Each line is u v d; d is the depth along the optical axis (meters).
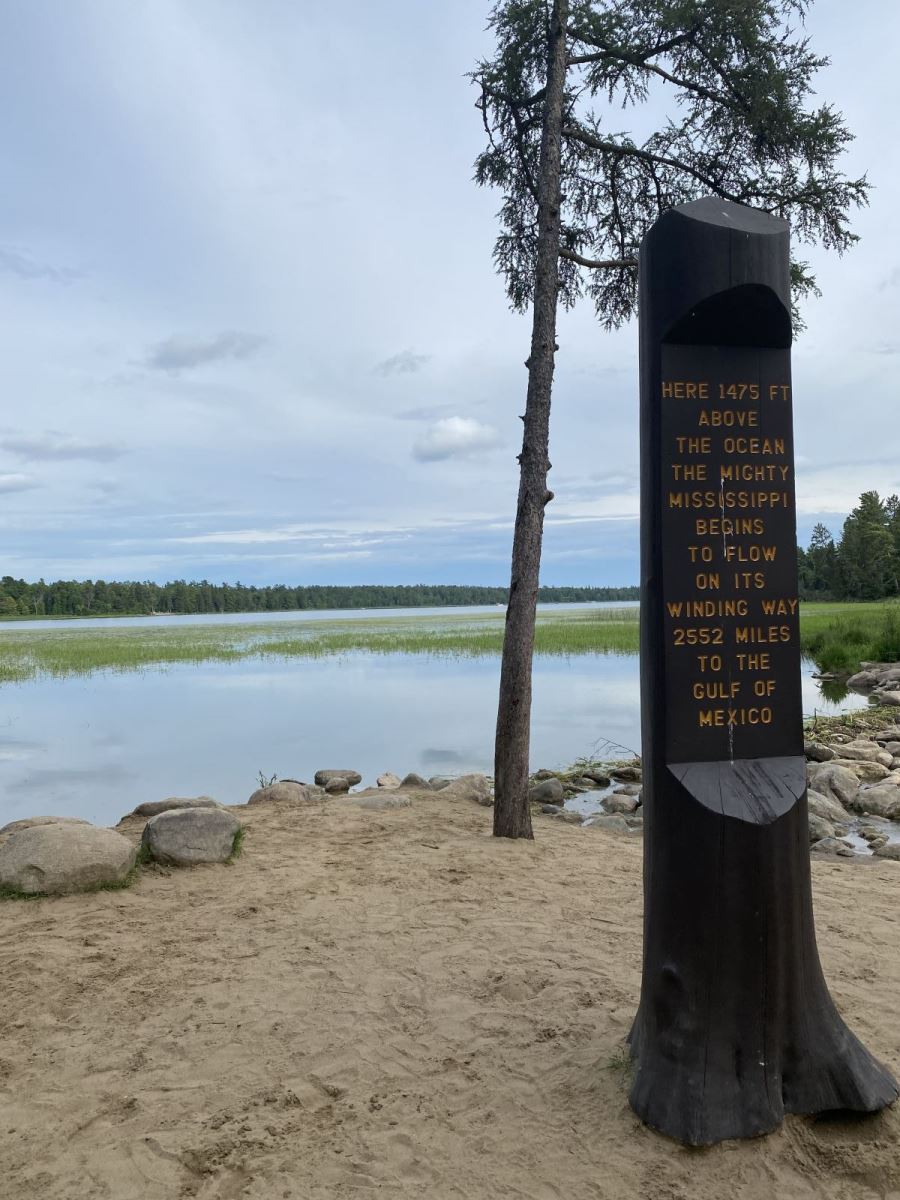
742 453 3.22
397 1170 2.91
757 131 7.93
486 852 6.79
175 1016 3.98
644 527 3.32
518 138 8.65
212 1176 2.89
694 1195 2.75
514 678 7.42
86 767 12.69
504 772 7.43
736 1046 3.02
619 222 9.05
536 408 7.44
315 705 18.64
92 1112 3.24
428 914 5.33
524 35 8.13
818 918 5.36
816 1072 3.09
